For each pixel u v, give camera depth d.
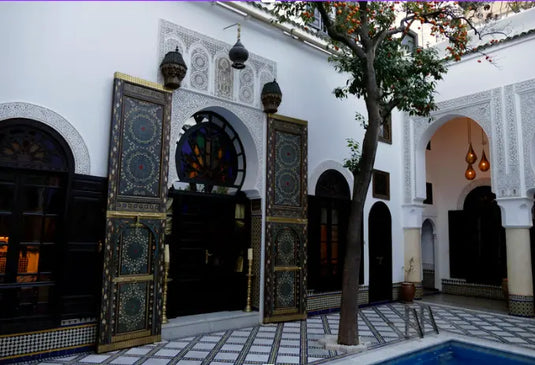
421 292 7.31
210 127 5.16
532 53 5.95
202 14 4.79
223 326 4.69
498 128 6.23
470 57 6.63
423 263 8.91
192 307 4.83
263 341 4.25
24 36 3.57
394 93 4.66
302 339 4.37
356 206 4.23
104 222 3.87
